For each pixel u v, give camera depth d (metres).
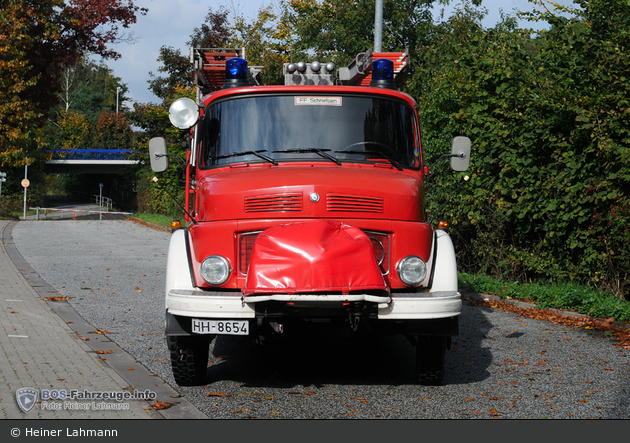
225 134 6.37
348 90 6.43
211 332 5.28
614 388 5.92
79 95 96.81
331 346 7.79
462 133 12.35
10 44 33.31
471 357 7.20
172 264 5.61
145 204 38.78
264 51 32.06
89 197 81.06
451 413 5.16
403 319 5.27
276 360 7.05
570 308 9.61
